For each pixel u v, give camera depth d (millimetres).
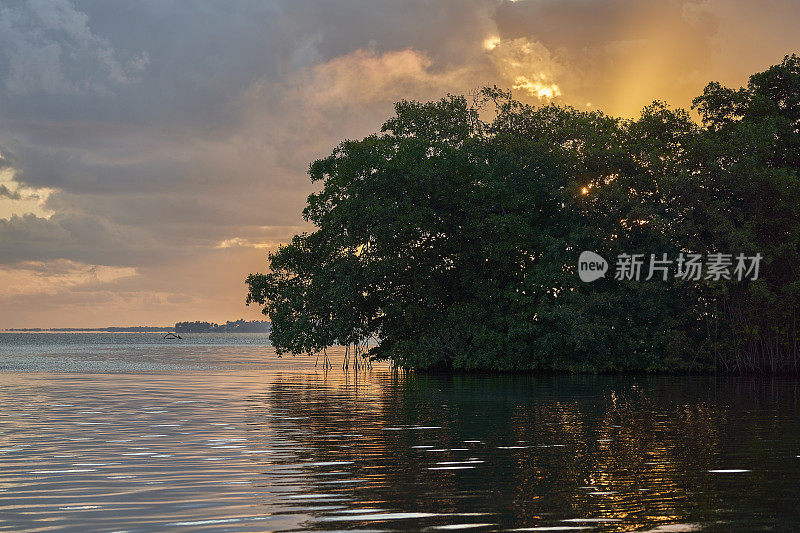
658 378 43812
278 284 50062
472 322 48344
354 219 45875
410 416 24312
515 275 49750
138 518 11227
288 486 13461
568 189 45812
